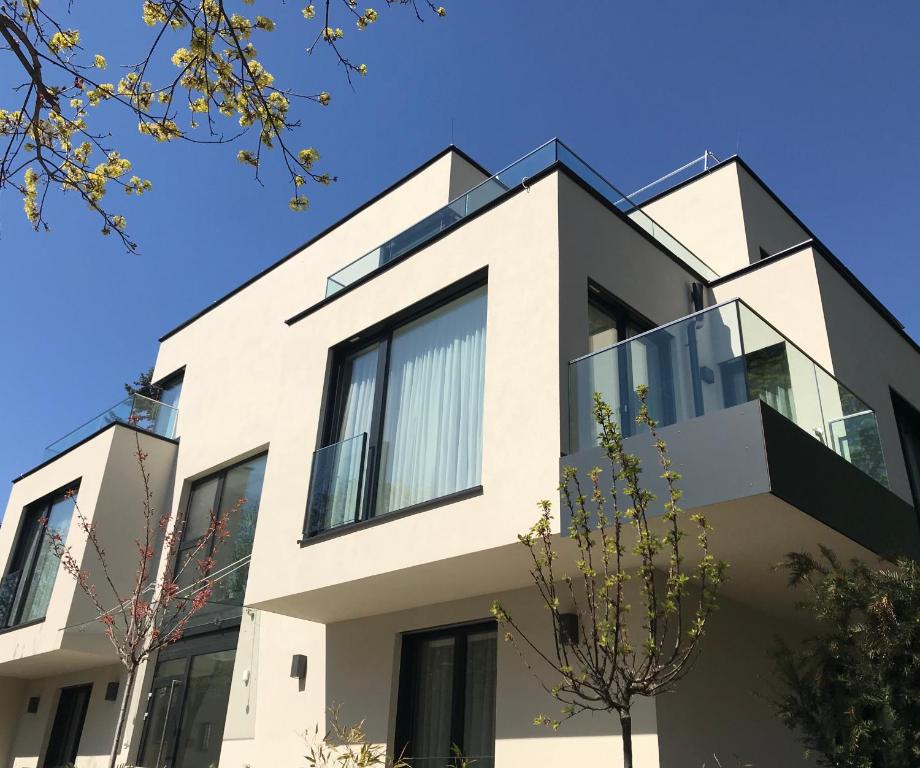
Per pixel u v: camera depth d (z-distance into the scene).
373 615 7.48
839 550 5.24
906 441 8.48
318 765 7.20
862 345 7.97
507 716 6.02
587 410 5.40
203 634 9.55
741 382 4.75
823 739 4.22
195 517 10.75
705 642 5.89
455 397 6.52
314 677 7.77
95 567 10.16
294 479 7.51
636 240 7.18
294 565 6.96
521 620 6.23
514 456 5.54
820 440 5.23
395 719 6.87
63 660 10.43
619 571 3.80
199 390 11.79
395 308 7.32
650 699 5.32
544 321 5.80
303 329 8.35
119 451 10.95
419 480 6.47
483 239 6.72
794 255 7.91
